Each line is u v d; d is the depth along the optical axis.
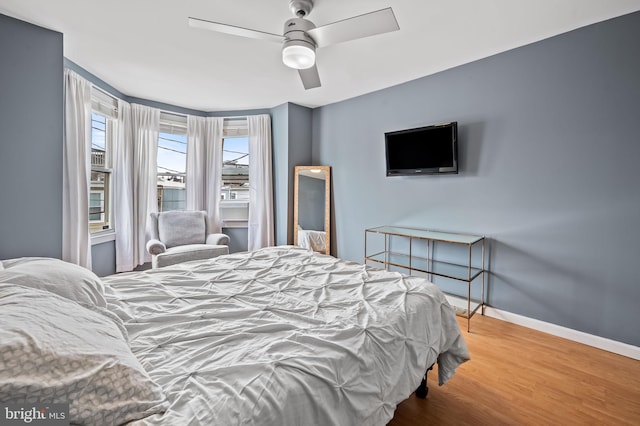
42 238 2.37
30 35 2.27
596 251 2.30
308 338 1.12
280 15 2.14
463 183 3.01
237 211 4.69
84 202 2.95
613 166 2.21
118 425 0.70
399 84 3.47
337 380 0.98
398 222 3.57
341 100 4.09
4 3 2.03
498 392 1.77
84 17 2.19
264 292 1.60
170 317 1.28
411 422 1.53
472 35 2.42
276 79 3.35
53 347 0.72
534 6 2.04
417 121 3.33
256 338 1.14
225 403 0.79
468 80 2.93
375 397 1.08
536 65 2.53
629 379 1.91
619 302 2.21
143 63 2.95
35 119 2.31
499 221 2.78
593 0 1.98
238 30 1.89
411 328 1.36
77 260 2.86
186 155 4.38
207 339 1.13
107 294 1.48
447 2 2.00
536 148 2.55
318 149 4.43
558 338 2.44
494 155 2.79
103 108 3.45
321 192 4.25
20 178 2.26
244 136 4.57
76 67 2.97
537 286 2.59
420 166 3.21
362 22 1.80
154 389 0.80
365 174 3.88
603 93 2.23
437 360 1.65
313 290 1.64
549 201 2.50
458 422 1.54
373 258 3.83
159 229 3.82
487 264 2.86
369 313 1.35
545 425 1.53
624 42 2.14
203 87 3.60
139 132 3.89
